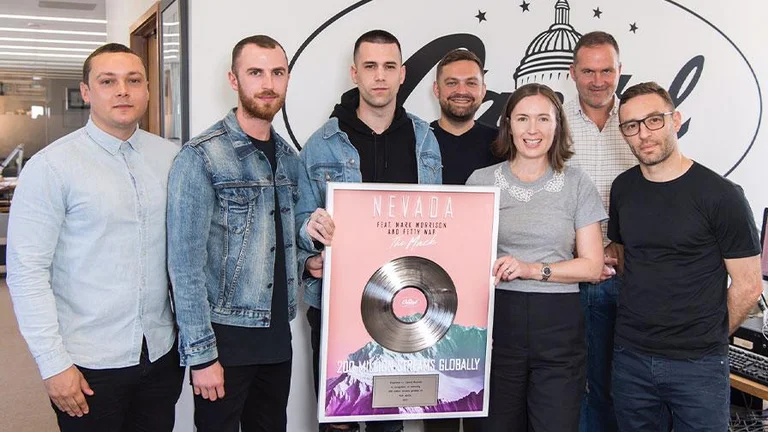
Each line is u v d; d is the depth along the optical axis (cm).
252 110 204
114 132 189
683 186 211
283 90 207
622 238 225
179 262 192
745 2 349
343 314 210
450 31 305
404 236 212
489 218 216
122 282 189
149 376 199
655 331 214
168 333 204
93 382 187
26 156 1184
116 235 187
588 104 290
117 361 189
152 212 195
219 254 200
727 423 212
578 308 221
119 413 196
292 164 223
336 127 244
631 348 221
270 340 208
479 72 272
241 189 200
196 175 193
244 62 202
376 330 211
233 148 202
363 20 292
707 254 209
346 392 212
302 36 285
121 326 190
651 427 224
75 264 185
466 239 215
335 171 242
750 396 290
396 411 215
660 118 210
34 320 177
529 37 318
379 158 246
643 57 337
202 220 194
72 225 184
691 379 210
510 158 228
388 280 211
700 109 349
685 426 215
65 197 182
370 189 208
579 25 325
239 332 202
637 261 219
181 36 272
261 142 211
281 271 212
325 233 205
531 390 219
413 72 302
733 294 211
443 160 271
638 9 333
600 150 293
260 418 227
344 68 291
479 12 309
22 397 391
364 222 209
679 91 344
